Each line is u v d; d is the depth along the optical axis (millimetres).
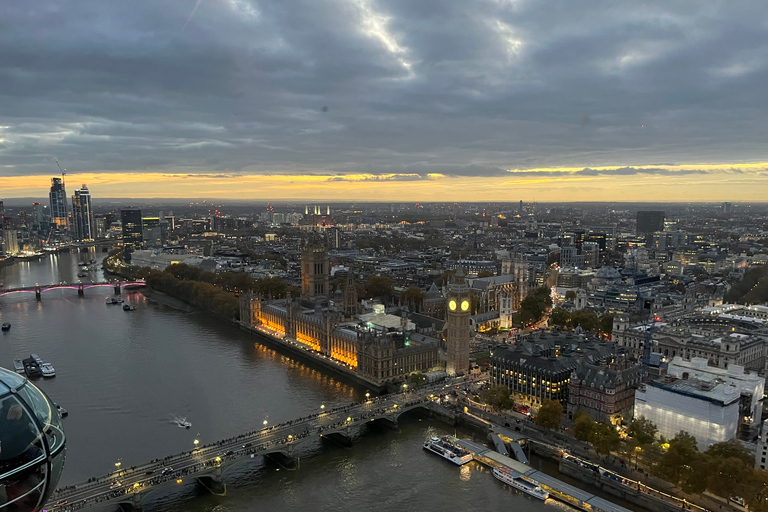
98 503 188500
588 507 195875
